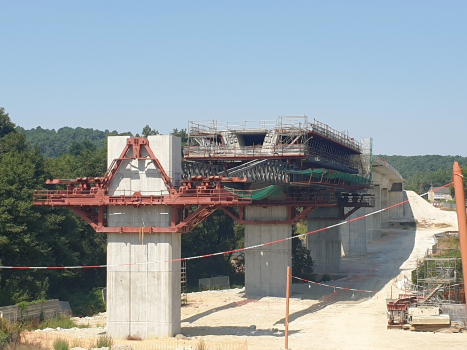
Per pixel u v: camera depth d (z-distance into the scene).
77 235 91.94
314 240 114.81
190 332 60.59
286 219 84.50
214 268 115.31
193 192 53.75
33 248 77.12
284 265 84.94
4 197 76.75
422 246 149.00
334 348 53.12
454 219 194.00
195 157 80.94
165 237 54.28
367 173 112.62
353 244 141.00
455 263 74.31
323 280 103.56
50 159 127.56
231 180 53.44
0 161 91.50
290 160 80.88
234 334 59.53
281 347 52.62
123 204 53.69
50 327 65.00
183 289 91.81
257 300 82.88
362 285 97.94
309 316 71.44
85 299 84.62
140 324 54.34
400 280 99.94
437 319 60.25
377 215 164.88
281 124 80.88
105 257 97.75
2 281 74.62
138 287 54.44
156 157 54.12
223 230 122.44
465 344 54.44
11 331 52.41
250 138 89.88
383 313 73.06
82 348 48.59
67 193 55.03
